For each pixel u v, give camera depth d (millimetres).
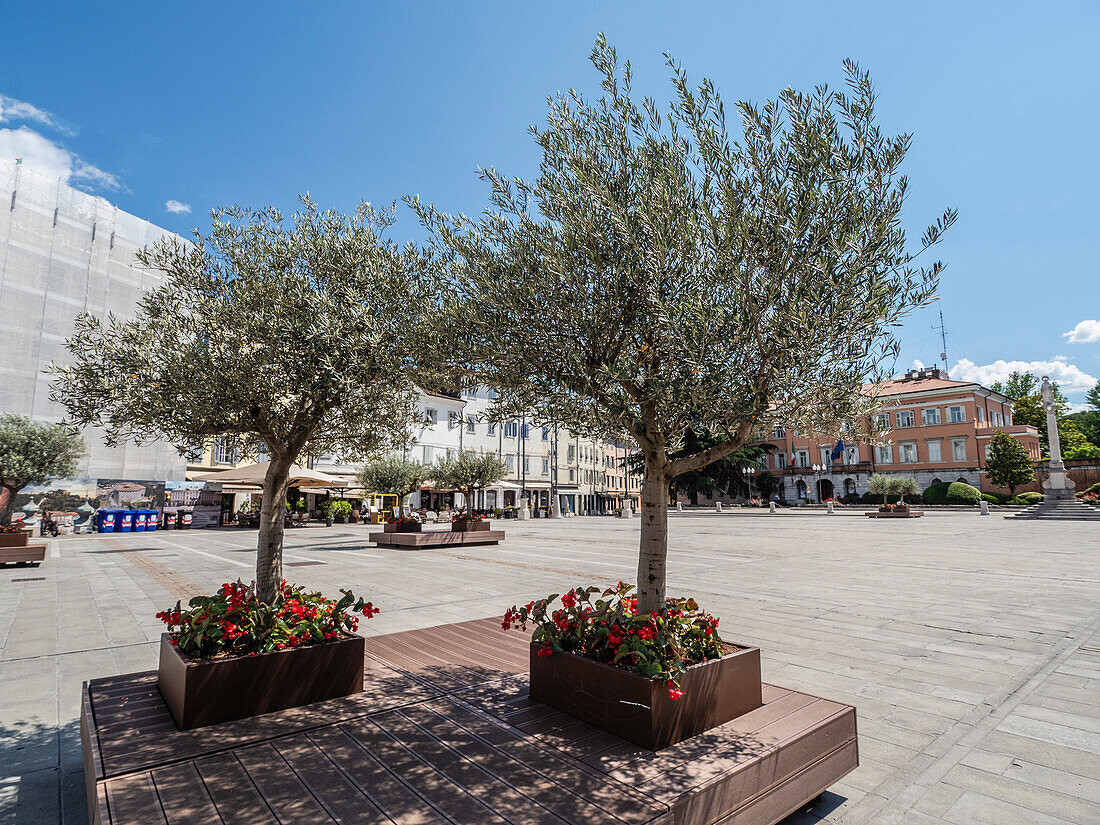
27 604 9289
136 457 28297
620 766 2906
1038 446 58594
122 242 29141
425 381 4926
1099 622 7656
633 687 3232
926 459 57875
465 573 12539
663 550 4090
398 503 36344
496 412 4520
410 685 4371
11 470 16312
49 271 26219
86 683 4281
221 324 5141
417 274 5449
